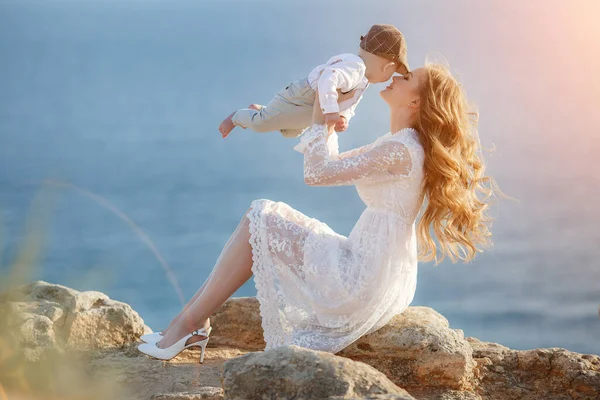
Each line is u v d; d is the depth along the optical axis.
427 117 4.05
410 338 3.98
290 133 4.71
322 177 3.99
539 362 4.23
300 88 4.39
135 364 4.13
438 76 4.09
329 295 3.91
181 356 4.37
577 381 4.04
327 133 4.11
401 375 3.99
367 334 4.03
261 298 3.96
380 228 4.00
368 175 3.99
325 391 2.85
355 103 4.32
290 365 2.97
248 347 4.76
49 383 2.65
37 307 4.30
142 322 4.63
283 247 3.96
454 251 4.25
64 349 4.07
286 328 3.96
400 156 3.98
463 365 3.96
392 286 3.98
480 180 4.26
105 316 4.43
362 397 2.80
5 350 2.65
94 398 2.69
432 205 4.09
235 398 2.97
